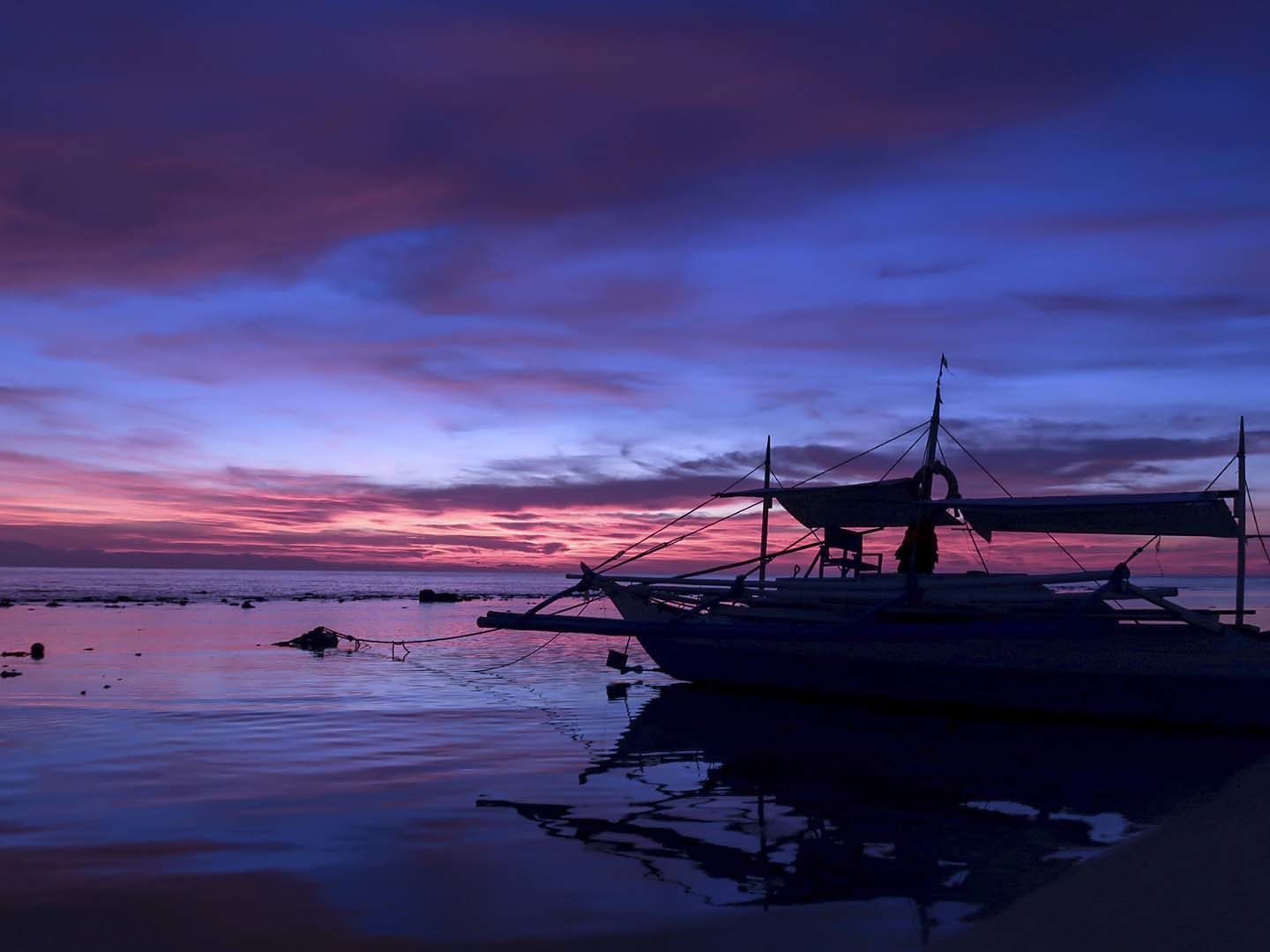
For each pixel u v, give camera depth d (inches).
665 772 497.7
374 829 375.6
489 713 708.0
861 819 398.3
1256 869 283.9
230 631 1549.0
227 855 337.1
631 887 305.6
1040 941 240.8
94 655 1111.6
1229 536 746.8
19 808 402.0
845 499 928.9
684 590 912.9
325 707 718.5
